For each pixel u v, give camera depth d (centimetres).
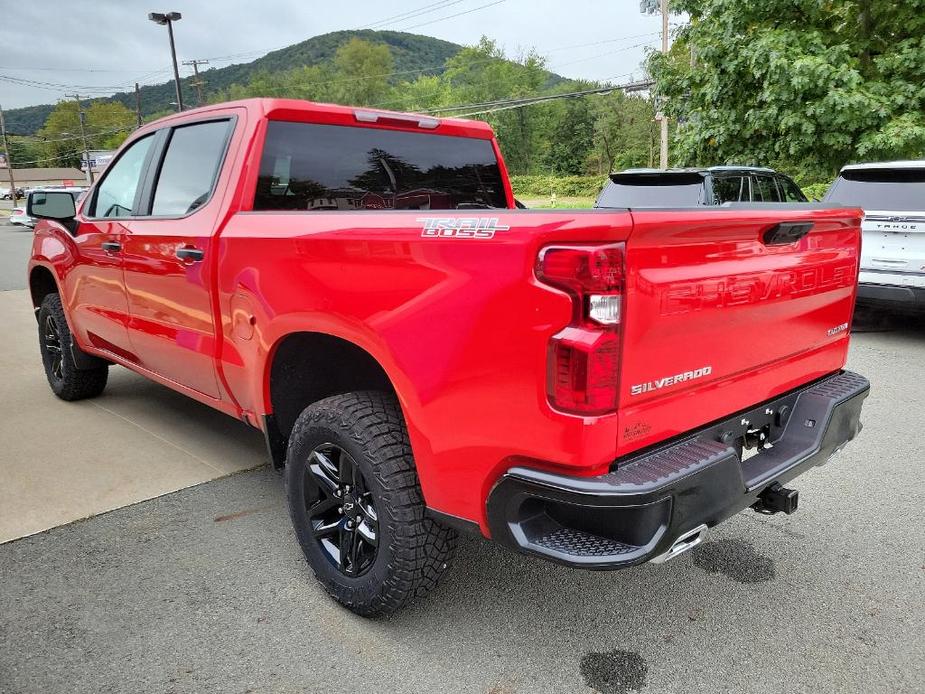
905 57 1059
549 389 188
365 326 232
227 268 293
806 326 266
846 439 278
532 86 9331
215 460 413
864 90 1031
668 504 193
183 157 345
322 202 327
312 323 253
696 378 216
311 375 299
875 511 350
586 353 181
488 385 200
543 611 268
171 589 281
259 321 278
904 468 402
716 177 842
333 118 326
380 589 243
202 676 232
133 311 379
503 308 193
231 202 300
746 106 1167
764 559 306
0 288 1165
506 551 312
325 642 249
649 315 193
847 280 288
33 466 403
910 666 237
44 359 530
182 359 347
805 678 231
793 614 266
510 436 198
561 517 206
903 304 685
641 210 186
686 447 212
